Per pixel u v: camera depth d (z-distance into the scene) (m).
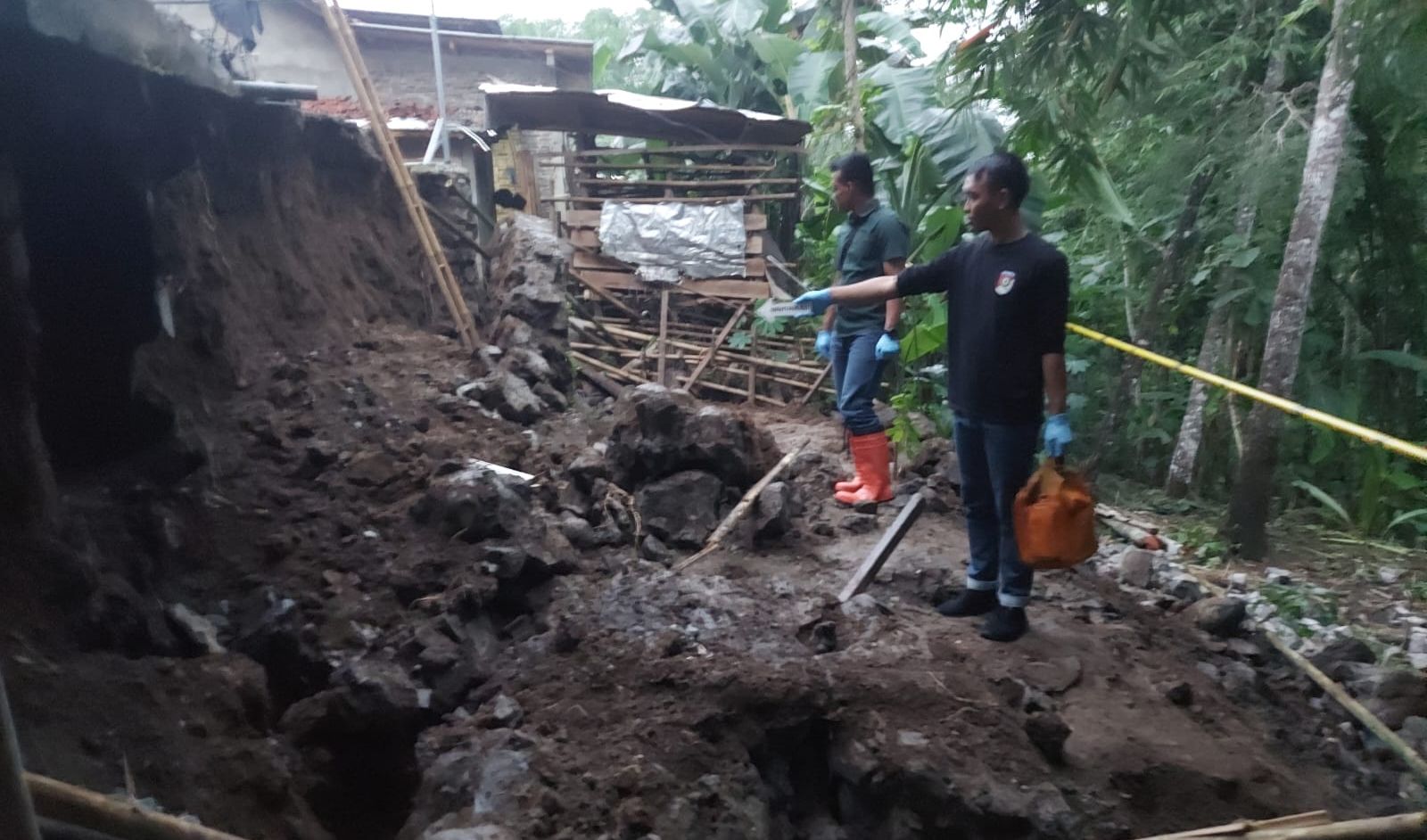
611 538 4.55
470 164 9.20
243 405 4.44
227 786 2.49
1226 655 4.46
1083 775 3.17
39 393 3.48
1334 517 7.14
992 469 3.77
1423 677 4.39
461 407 5.12
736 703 3.13
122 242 3.51
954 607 4.16
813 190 9.45
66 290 3.45
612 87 13.91
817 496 5.64
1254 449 5.98
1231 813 3.13
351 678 3.03
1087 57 5.14
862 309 5.12
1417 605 5.55
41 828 1.59
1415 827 2.58
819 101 9.48
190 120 3.88
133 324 3.62
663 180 9.83
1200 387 7.21
